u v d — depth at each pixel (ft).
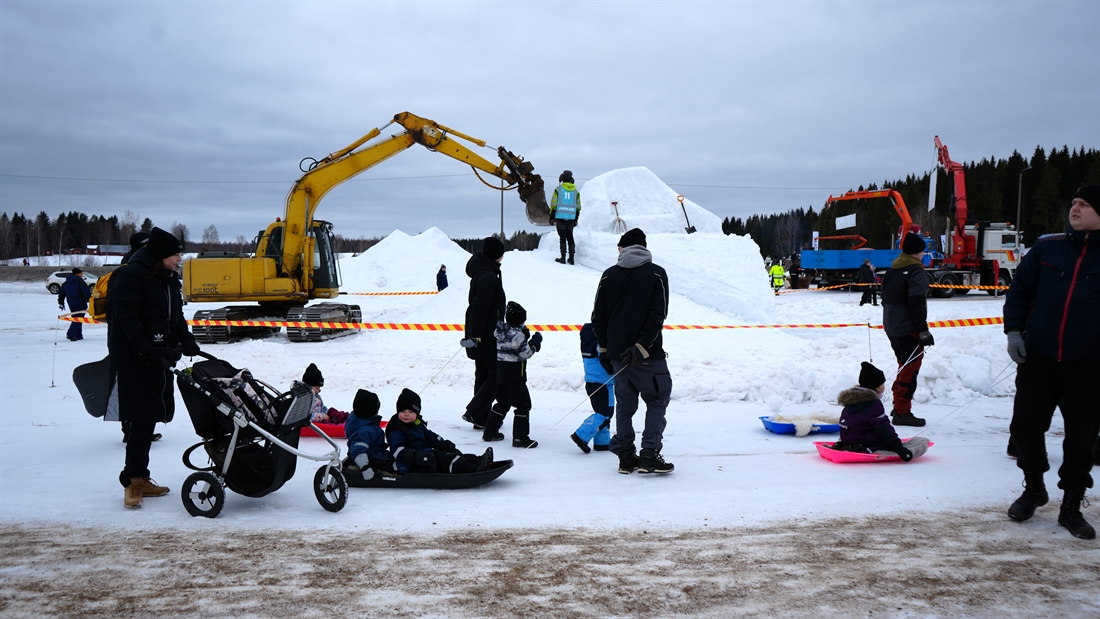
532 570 11.98
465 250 191.42
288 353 46.88
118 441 22.22
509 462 17.44
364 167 62.54
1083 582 11.46
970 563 12.28
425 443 17.89
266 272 60.90
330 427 22.07
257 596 10.91
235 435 14.96
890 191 120.88
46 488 17.04
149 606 10.55
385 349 49.47
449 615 10.25
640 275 17.97
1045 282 14.01
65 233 380.37
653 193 67.97
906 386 24.13
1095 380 13.35
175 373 15.02
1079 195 13.56
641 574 11.82
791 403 28.35
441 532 13.94
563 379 32.50
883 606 10.59
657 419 18.17
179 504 15.85
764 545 13.20
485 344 23.11
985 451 20.61
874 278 92.63
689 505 15.66
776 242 355.77
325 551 12.89
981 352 33.58
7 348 51.06
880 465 19.07
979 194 271.90
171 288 16.06
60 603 10.66
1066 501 13.85
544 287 50.85
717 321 48.47
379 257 176.96
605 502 15.96
